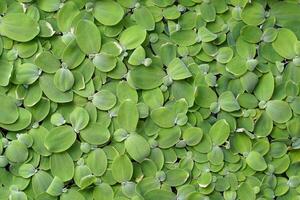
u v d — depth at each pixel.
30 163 0.95
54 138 0.94
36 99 0.94
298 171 1.02
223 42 0.99
